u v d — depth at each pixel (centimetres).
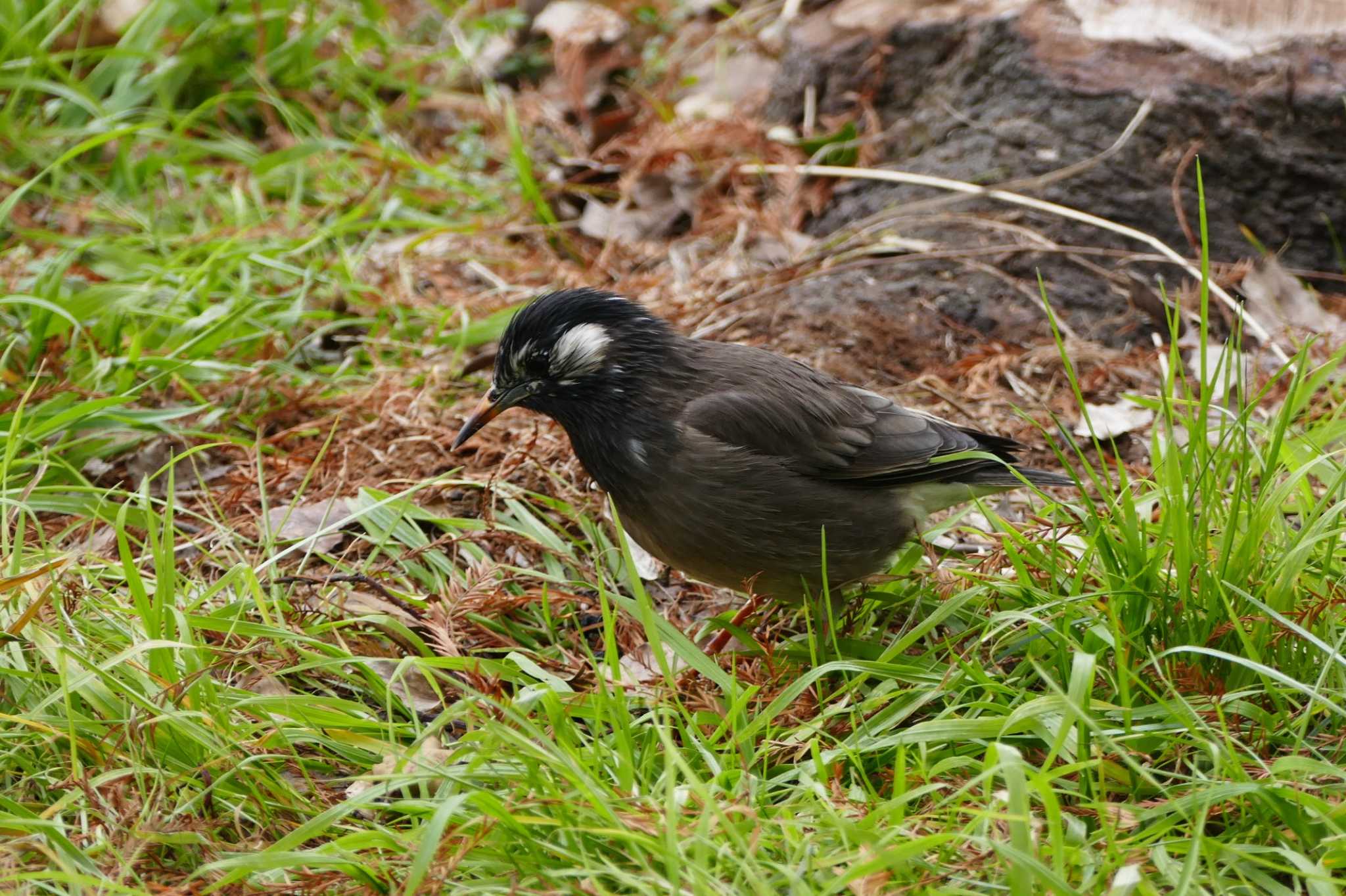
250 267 1284
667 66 1711
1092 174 1320
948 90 1428
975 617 862
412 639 824
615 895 614
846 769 748
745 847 608
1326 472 881
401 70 1673
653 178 1492
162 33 1568
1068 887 584
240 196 1374
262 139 1600
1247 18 1373
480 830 632
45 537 945
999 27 1392
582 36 1714
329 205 1412
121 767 693
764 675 832
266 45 1591
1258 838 666
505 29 1770
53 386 1032
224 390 1124
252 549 966
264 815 693
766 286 1305
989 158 1370
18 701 734
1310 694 664
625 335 884
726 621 891
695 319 1263
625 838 613
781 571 887
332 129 1598
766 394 884
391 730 703
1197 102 1309
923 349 1231
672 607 966
